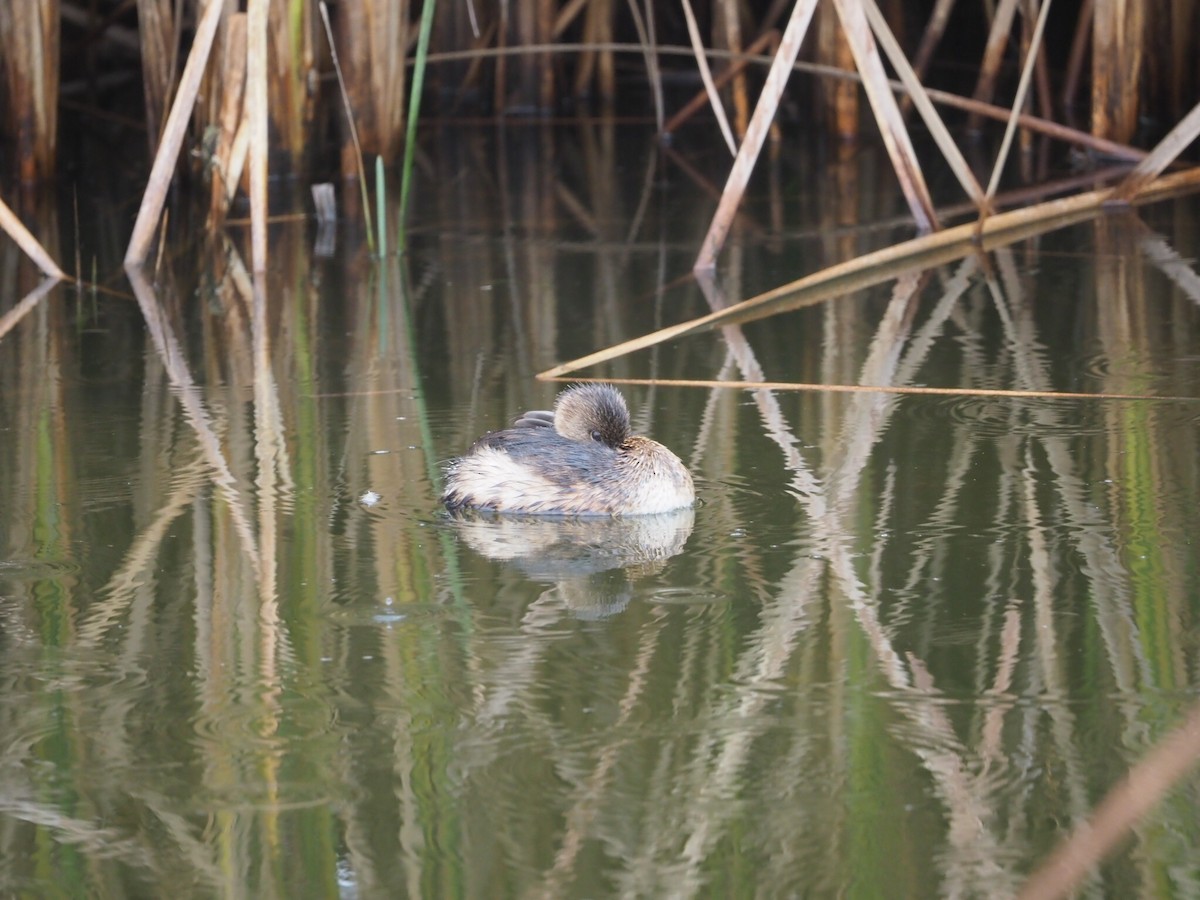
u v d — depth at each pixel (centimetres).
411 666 1119
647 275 2478
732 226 2864
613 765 991
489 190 3266
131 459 1579
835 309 2222
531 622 1189
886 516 1388
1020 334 2027
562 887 872
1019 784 961
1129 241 2586
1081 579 1241
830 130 3609
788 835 920
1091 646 1130
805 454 1563
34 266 2594
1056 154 3416
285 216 2977
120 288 2433
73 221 2914
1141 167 2836
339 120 3391
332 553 1328
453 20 3994
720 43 3791
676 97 4278
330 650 1145
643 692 1079
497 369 1933
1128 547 1301
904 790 959
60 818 941
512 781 977
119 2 4072
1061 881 866
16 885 880
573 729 1034
